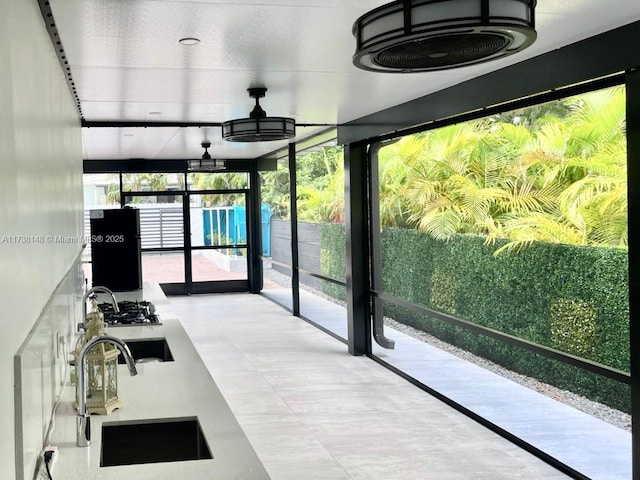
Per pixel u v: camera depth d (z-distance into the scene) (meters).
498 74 4.46
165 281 12.81
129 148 9.98
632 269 3.38
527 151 4.66
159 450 2.69
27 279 2.08
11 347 1.76
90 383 2.73
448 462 4.38
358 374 6.68
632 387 3.44
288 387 6.23
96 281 7.27
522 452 4.55
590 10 3.09
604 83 3.68
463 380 5.57
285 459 4.45
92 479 2.09
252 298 12.36
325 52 3.90
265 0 2.89
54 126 3.32
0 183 1.65
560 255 4.34
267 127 4.93
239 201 13.07
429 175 6.11
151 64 4.10
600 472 4.05
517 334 4.82
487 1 1.97
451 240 5.74
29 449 1.91
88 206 12.41
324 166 9.03
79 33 3.31
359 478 4.14
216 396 3.01
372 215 7.35
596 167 4.00
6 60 1.80
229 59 4.02
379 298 7.12
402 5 2.04
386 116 6.28
